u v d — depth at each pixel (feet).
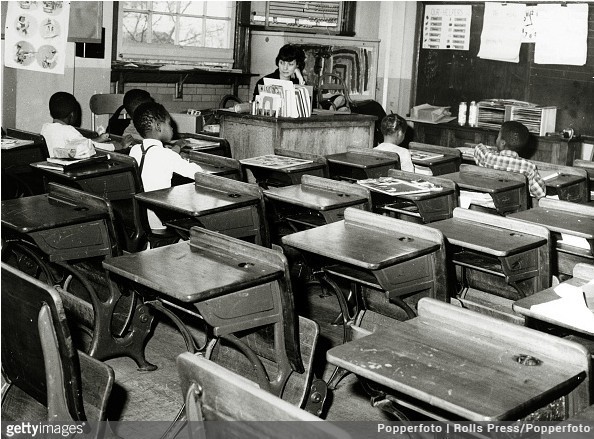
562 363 6.08
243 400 4.77
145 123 14.33
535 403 5.47
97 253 10.04
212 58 26.89
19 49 19.65
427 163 18.15
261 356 8.96
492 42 27.20
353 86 28.99
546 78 26.00
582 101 25.29
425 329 6.74
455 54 28.35
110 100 22.12
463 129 26.84
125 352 10.59
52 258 9.68
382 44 30.14
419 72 29.48
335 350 6.24
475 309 9.82
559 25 25.41
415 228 9.73
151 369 10.77
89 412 7.05
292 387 8.50
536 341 6.27
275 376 8.74
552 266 10.81
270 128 18.30
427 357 6.14
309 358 8.45
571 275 12.35
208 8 26.71
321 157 16.08
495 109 26.11
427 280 9.53
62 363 6.31
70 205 10.39
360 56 28.86
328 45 27.94
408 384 5.65
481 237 10.28
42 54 19.77
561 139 24.52
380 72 30.37
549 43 25.73
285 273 7.95
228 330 7.72
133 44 24.80
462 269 12.00
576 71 25.29
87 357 7.18
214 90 26.89
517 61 26.63
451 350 6.29
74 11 22.09
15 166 16.34
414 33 29.53
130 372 10.71
